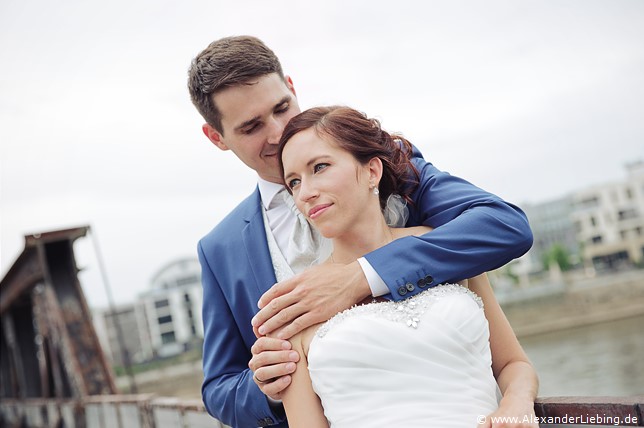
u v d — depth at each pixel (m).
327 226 1.69
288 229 2.05
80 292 9.60
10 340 14.41
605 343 44.44
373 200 1.77
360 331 1.56
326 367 1.57
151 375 64.81
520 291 65.31
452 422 1.50
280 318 1.64
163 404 4.74
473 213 1.73
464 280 1.75
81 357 9.21
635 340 42.53
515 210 1.78
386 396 1.53
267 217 2.09
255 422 1.91
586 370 34.19
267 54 2.06
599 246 75.25
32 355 13.79
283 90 2.07
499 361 1.78
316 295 1.63
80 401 8.66
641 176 75.19
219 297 2.12
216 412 2.04
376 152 1.75
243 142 2.06
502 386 1.71
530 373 1.71
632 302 61.97
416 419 1.50
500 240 1.69
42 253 9.58
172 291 77.12
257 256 2.05
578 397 1.62
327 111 1.74
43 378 11.66
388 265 1.63
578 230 76.19
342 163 1.69
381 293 1.64
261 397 1.85
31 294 11.65
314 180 1.69
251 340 2.07
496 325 1.78
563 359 40.16
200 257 2.18
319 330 1.61
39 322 11.42
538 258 75.88
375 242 1.75
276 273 2.02
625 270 73.88
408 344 1.55
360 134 1.72
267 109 2.02
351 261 1.76
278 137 2.04
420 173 1.94
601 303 63.59
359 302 1.67
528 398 1.58
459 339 1.58
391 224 1.87
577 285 64.75
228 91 2.01
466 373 1.57
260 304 1.71
